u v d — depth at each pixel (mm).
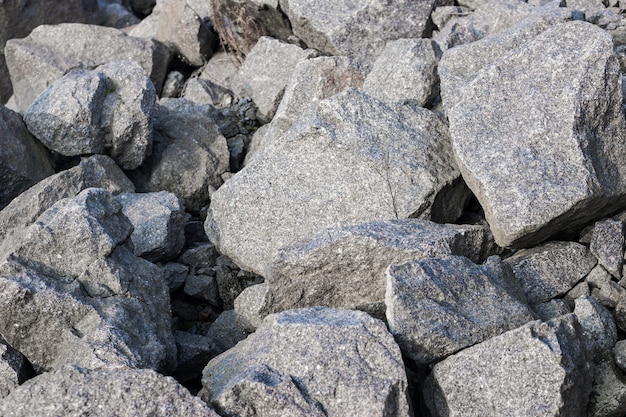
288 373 3055
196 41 5629
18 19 6652
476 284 3305
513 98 3703
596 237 3582
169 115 4824
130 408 2959
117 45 5562
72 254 3424
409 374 3205
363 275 3461
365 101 3965
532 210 3447
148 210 4074
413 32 5020
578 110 3580
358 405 2977
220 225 4035
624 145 3635
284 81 5059
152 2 8102
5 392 3248
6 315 3287
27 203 3998
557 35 3752
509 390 3002
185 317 3992
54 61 5508
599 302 3492
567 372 2980
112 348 3193
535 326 3053
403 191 3775
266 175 3969
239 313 3668
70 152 4430
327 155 3891
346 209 3824
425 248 3404
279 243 3887
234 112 5109
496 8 4738
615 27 4727
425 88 4223
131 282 3465
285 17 5301
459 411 3055
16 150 4320
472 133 3674
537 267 3547
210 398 3104
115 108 4469
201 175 4617
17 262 3352
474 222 3891
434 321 3160
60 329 3311
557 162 3525
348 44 5031
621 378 3242
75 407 2965
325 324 3111
